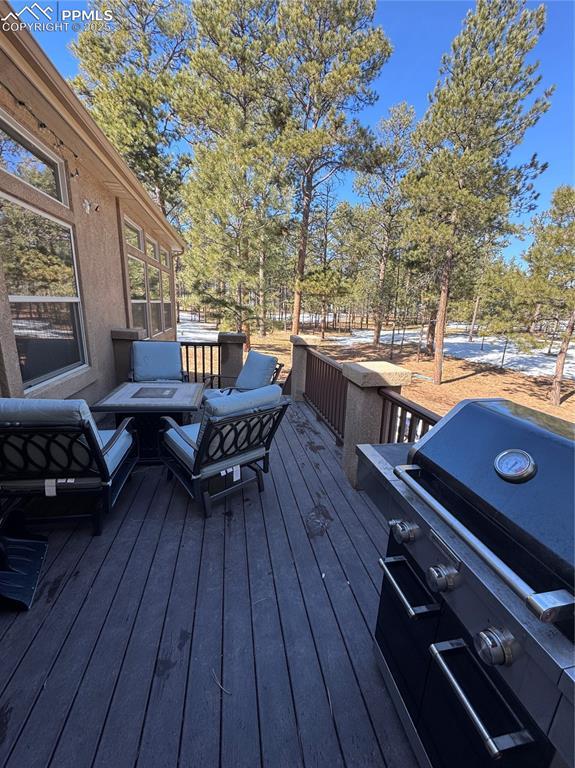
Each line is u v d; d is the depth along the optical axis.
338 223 19.34
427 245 11.33
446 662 0.90
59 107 2.76
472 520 0.89
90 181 4.10
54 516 2.20
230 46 9.89
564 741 0.59
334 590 1.87
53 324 3.36
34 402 1.82
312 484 2.97
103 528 2.30
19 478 2.02
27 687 1.34
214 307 10.70
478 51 9.28
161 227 6.74
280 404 2.54
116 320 5.03
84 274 3.86
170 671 1.42
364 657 1.52
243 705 1.31
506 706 0.74
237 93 10.38
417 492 1.01
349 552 2.16
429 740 1.04
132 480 2.95
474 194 9.91
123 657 1.47
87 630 1.58
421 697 1.09
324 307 17.69
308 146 9.91
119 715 1.26
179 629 1.61
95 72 10.80
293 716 1.29
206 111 10.11
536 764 0.67
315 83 10.01
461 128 9.62
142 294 6.62
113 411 2.94
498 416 0.99
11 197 2.67
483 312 12.30
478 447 0.96
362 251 18.78
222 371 5.57
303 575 1.96
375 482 1.31
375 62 10.02
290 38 9.96
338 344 20.02
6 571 1.79
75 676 1.38
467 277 14.05
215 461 2.43
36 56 2.19
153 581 1.88
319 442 3.91
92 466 2.04
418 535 1.05
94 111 10.73
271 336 21.53
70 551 2.07
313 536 2.30
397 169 14.85
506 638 0.70
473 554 0.83
